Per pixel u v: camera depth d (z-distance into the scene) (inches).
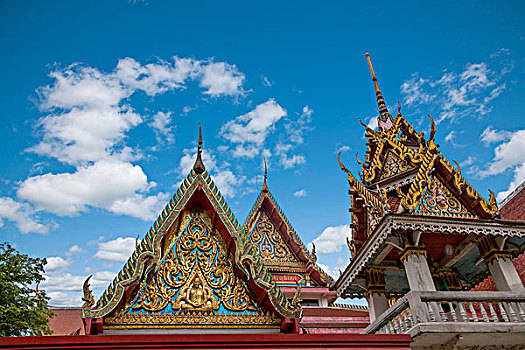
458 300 407.5
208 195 348.5
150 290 304.5
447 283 568.4
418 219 463.5
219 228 345.4
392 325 438.6
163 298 303.4
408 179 565.0
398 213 460.4
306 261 831.7
